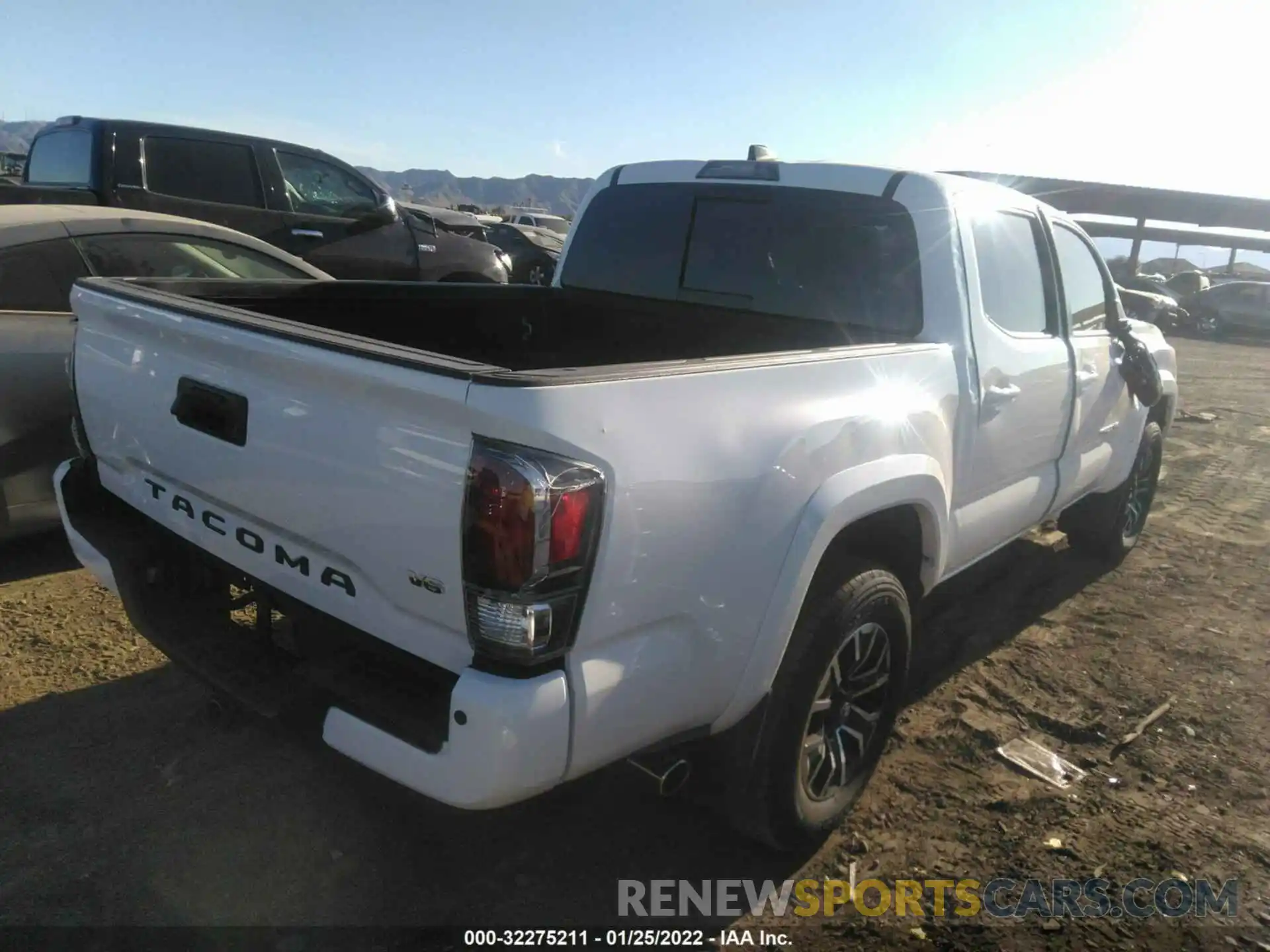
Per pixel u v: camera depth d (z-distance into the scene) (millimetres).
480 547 1879
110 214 4832
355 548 2150
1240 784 3336
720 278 3781
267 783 3035
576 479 1888
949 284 3258
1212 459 8641
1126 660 4250
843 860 2861
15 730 3207
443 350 3906
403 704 2131
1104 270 4602
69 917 2445
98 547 2836
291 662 2516
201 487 2537
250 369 2309
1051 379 3873
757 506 2281
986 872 2832
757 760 2568
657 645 2160
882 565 2840
